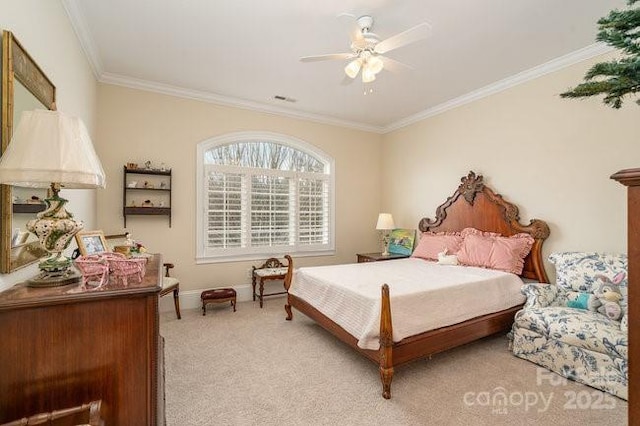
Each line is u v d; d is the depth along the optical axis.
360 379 2.30
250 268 4.42
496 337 3.07
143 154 3.73
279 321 3.52
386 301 2.07
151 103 3.78
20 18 1.43
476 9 2.32
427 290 2.46
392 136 5.36
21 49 1.36
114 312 1.10
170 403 2.00
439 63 3.17
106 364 1.09
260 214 4.53
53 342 1.04
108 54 3.04
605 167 2.80
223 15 2.41
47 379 1.03
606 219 2.80
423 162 4.76
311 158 5.06
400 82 3.63
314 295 3.02
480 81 3.61
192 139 4.01
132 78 3.59
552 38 2.71
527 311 2.61
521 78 3.41
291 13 2.38
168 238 3.88
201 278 4.09
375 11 2.34
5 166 1.03
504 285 2.99
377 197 5.54
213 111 4.15
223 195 4.25
